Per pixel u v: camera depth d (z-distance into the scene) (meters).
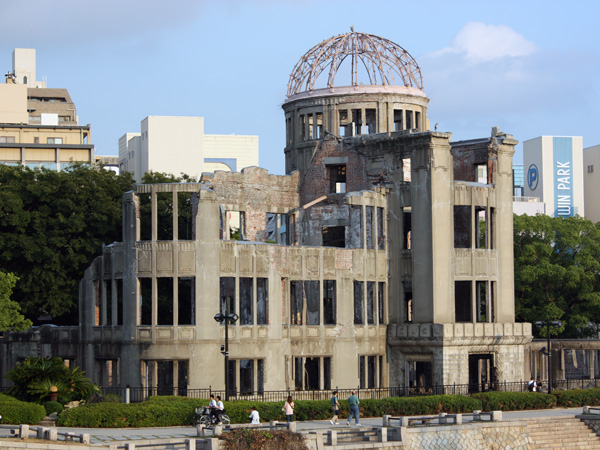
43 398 103.94
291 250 127.56
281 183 149.50
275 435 88.88
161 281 139.50
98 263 126.31
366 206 137.75
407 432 97.19
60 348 131.75
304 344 128.00
